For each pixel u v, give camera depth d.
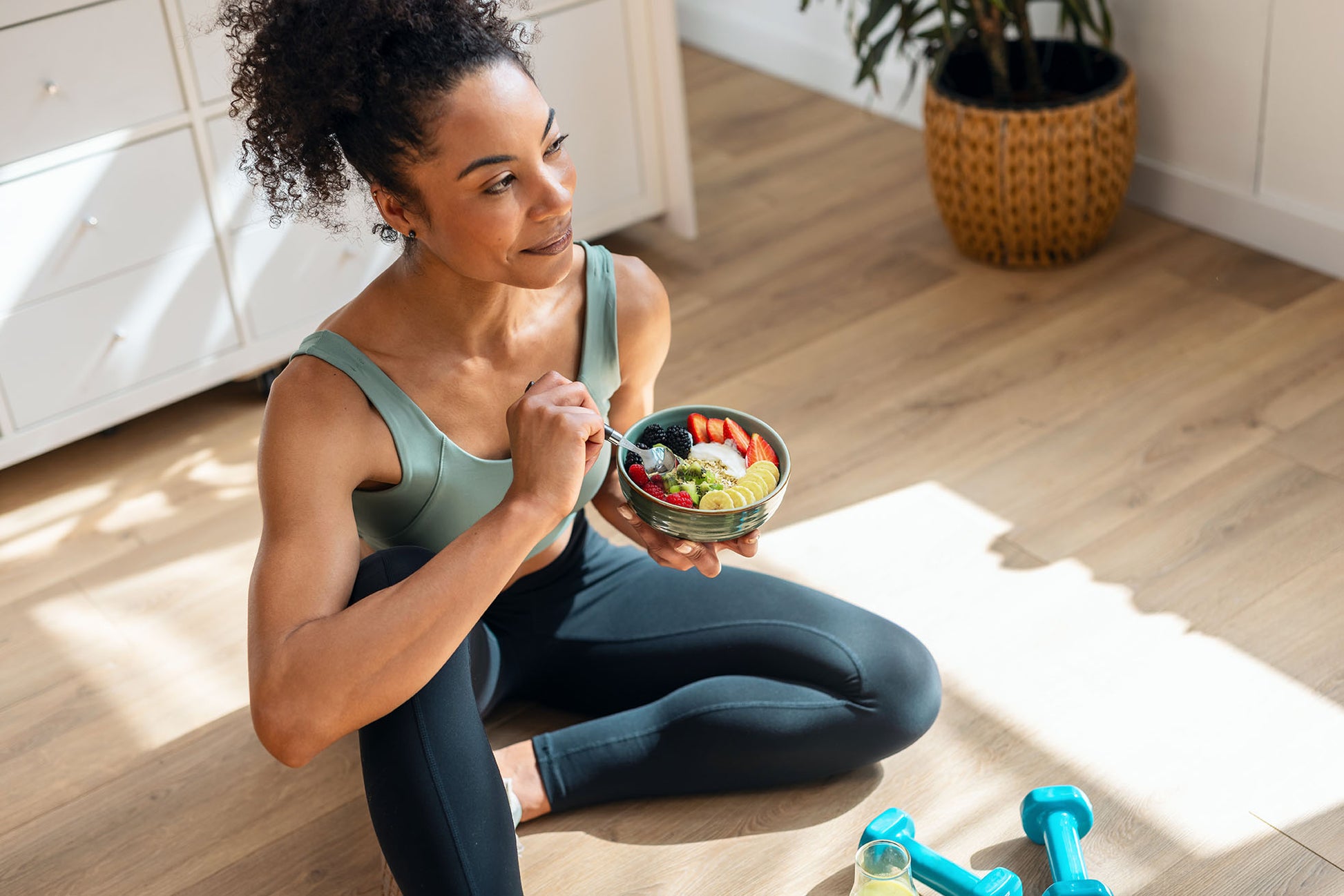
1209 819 1.47
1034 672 1.69
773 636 1.48
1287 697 1.62
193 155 2.19
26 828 1.60
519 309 1.28
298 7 1.03
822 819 1.51
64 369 2.19
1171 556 1.86
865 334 2.45
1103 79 2.58
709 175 3.08
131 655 1.86
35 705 1.79
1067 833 1.39
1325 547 1.85
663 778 1.49
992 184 2.48
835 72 3.34
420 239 1.14
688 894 1.44
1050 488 2.02
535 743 1.51
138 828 1.59
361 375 1.19
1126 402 2.19
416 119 1.03
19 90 2.01
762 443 1.28
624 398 1.47
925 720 1.48
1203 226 2.67
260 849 1.55
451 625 1.10
